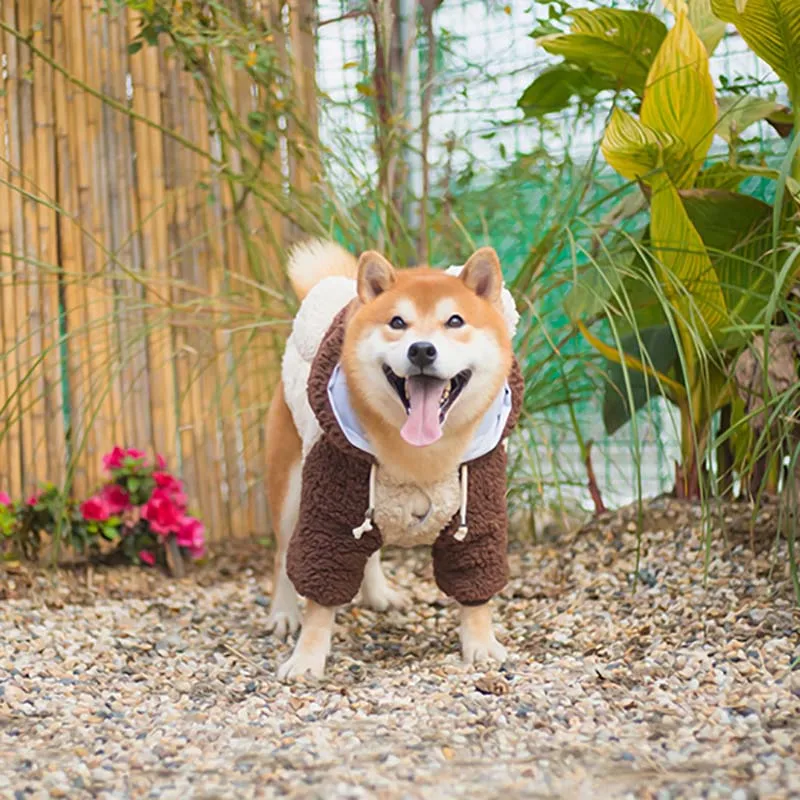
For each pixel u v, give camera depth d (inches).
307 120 97.6
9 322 91.6
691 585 76.1
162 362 96.3
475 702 60.3
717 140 94.0
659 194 78.9
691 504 86.5
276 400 74.3
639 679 63.0
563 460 101.5
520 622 75.4
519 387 67.3
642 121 82.7
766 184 92.1
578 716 58.3
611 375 88.4
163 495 90.5
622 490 101.2
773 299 66.1
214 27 91.9
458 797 50.5
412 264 96.7
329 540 64.8
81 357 94.0
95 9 94.0
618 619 73.4
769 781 51.0
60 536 86.8
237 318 94.4
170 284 91.0
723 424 88.0
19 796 51.5
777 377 76.2
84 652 70.9
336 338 64.4
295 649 67.7
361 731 57.6
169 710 61.3
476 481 65.3
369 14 95.3
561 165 91.3
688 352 83.6
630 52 87.0
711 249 78.0
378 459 63.4
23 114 92.0
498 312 63.4
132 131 96.0
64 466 93.4
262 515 101.3
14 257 85.6
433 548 67.2
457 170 100.3
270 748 55.8
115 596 85.0
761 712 57.9
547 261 91.5
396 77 94.3
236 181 92.7
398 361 60.0
